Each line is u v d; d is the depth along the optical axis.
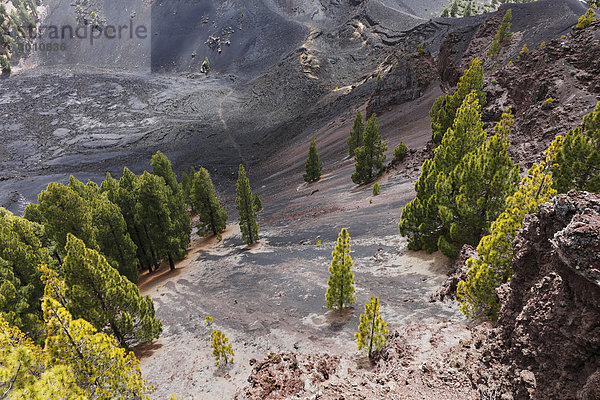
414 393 9.34
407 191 42.09
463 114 26.64
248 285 28.98
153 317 23.61
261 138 144.88
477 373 9.28
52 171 129.62
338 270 19.66
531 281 9.34
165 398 16.06
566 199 8.22
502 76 49.69
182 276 36.81
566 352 6.79
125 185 47.72
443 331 13.05
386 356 12.74
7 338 11.16
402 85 90.50
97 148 151.00
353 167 69.94
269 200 73.88
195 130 164.00
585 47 40.31
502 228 12.63
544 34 63.66
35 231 41.44
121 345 21.72
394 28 193.88
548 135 34.38
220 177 116.06
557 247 6.83
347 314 19.72
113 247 35.47
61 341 12.44
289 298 24.52
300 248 35.81
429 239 24.20
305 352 16.59
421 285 20.22
